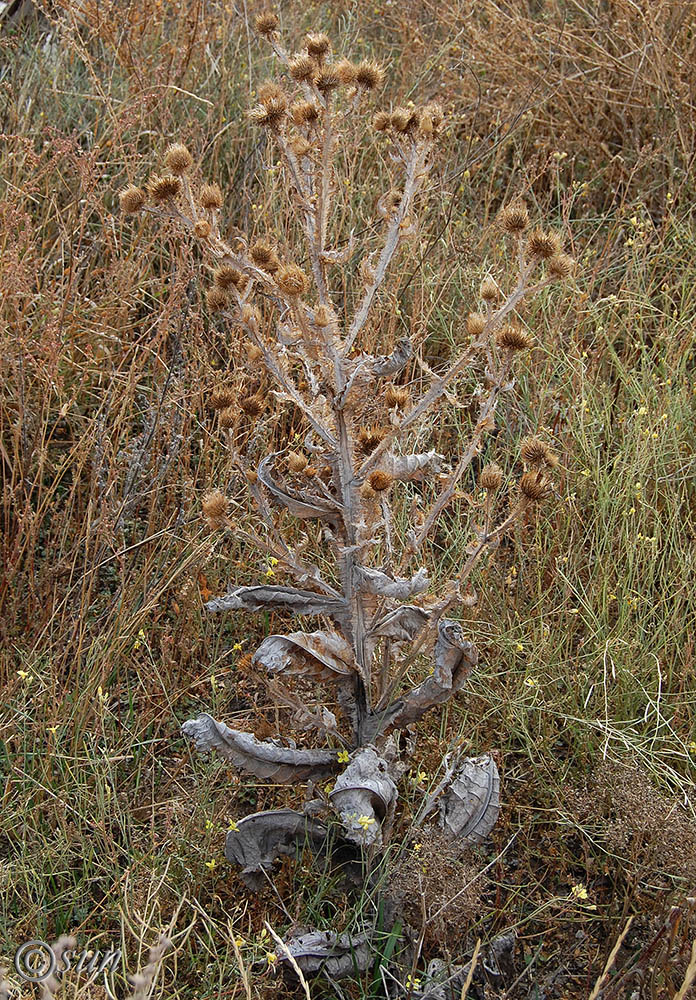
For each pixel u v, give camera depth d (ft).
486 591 11.05
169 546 11.29
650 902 8.92
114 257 13.08
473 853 8.94
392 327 12.60
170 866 9.02
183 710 10.62
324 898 8.73
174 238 12.82
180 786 9.82
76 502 12.15
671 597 11.01
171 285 12.33
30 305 12.59
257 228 13.67
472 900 8.13
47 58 16.26
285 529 11.67
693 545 11.21
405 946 8.49
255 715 10.54
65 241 13.23
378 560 10.27
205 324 13.50
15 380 12.21
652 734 10.27
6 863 9.16
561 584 11.32
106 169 14.66
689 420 12.32
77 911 8.95
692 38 16.37
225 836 9.19
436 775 9.51
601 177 15.98
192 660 10.82
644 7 16.43
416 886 8.11
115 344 13.14
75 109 15.89
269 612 11.27
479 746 10.05
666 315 13.46
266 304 12.58
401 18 17.75
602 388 12.82
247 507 11.63
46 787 9.55
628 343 13.37
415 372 12.76
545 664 10.36
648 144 14.93
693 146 15.38
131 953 8.64
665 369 12.70
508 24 17.17
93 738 9.85
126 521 11.71
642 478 11.51
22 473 11.46
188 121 14.60
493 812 8.54
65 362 12.68
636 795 8.75
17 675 10.48
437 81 17.17
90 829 9.52
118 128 13.66
